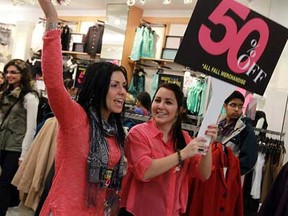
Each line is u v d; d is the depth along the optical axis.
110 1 6.78
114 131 1.51
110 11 6.80
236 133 2.62
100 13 7.64
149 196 1.68
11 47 8.73
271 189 2.22
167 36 6.54
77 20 7.95
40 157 2.93
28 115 3.00
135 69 6.62
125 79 1.54
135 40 6.53
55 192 1.38
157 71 6.51
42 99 3.66
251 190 3.11
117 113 1.54
